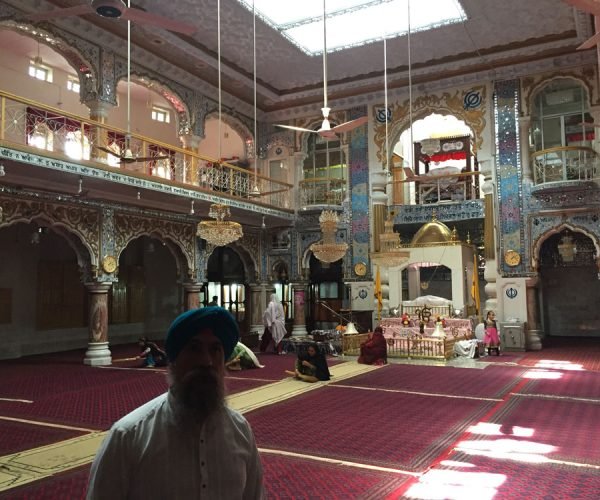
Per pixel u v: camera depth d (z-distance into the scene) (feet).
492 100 47.21
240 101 51.93
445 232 47.60
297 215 53.78
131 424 5.18
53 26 35.65
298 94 52.42
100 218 39.04
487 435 18.88
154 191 37.81
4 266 42.68
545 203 44.98
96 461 5.11
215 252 61.62
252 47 43.68
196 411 5.13
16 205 33.81
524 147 45.96
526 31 42.14
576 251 53.98
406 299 51.11
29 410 23.47
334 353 41.88
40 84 46.65
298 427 20.17
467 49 45.09
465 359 39.50
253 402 24.67
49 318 46.62
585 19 38.50
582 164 43.93
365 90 50.96
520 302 45.57
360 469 15.39
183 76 45.60
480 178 50.44
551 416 21.58
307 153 54.95
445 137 58.44
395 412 22.61
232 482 5.27
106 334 38.96
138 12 20.15
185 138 46.91
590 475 14.69
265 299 55.21
